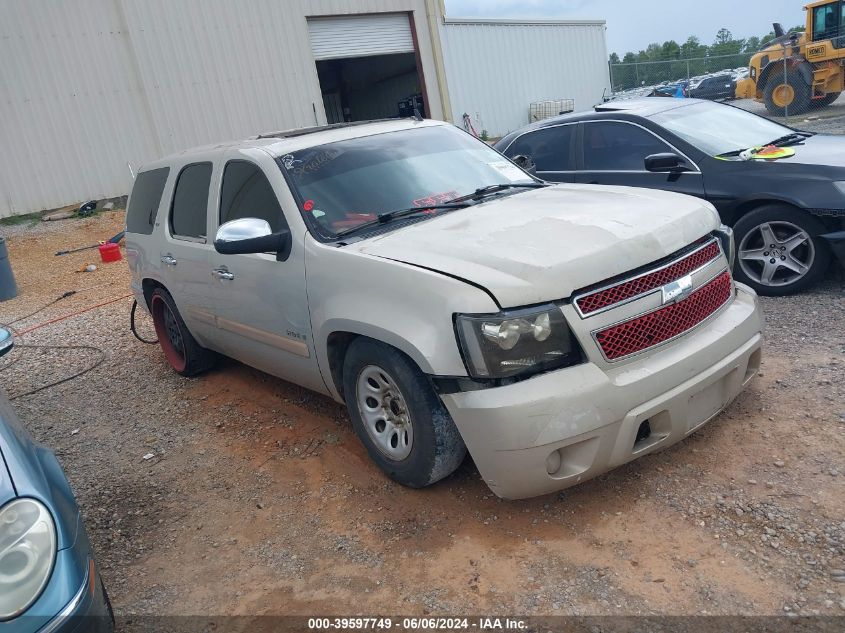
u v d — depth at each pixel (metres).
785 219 5.45
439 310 3.07
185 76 17.94
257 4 18.75
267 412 5.06
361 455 4.14
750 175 5.61
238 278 4.46
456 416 3.08
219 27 18.28
